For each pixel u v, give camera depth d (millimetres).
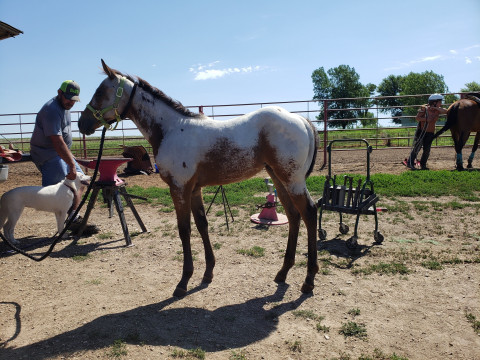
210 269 3633
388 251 4270
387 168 10586
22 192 4672
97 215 6457
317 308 3053
